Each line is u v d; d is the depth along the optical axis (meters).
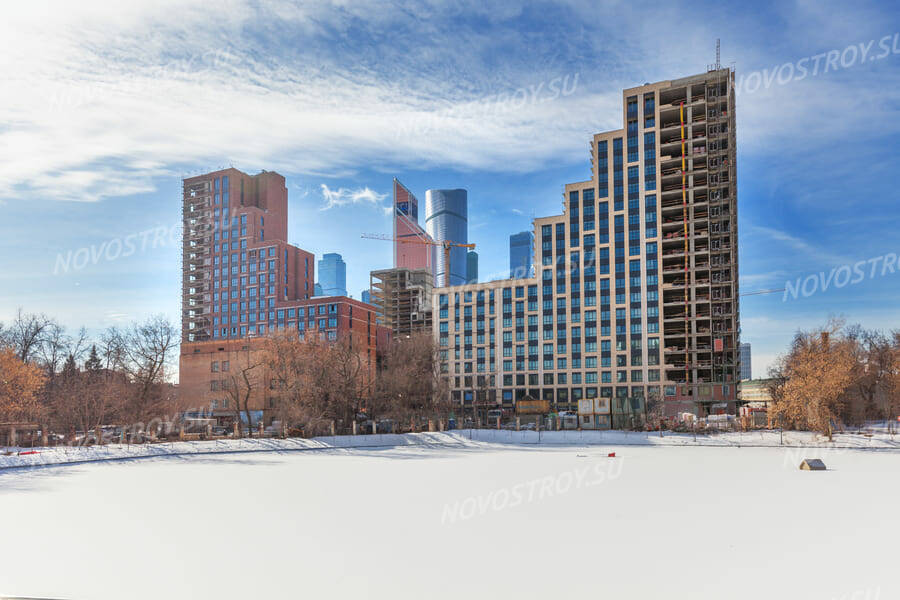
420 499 29.78
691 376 142.75
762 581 15.59
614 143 153.75
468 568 16.83
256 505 28.05
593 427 99.06
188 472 44.44
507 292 164.38
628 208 151.38
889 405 102.25
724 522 23.48
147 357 76.94
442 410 100.38
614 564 17.23
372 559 17.83
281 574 16.27
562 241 158.38
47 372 90.62
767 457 55.41
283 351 79.62
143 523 23.50
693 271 143.00
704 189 144.38
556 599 14.24
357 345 90.56
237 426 78.50
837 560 17.67
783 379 93.75
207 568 16.86
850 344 101.75
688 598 14.30
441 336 170.00
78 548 19.28
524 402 130.75
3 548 19.31
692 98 148.00
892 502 28.44
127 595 14.52
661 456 57.06
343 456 60.66
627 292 149.75
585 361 152.75
